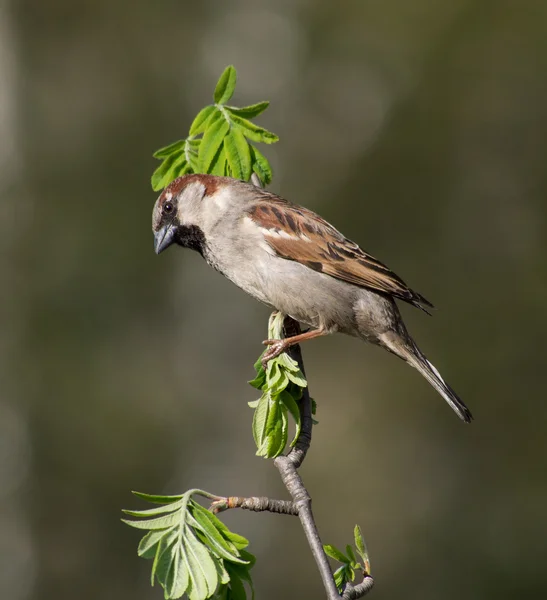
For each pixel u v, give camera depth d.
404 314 16.61
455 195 17.17
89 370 16.55
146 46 18.98
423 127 17.42
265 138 5.38
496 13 17.81
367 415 16.03
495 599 14.62
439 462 15.68
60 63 18.53
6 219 17.20
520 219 16.94
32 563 15.40
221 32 19.72
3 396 15.97
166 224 5.84
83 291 16.92
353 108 18.62
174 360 17.52
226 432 17.56
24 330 16.48
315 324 5.88
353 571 4.21
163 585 3.77
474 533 15.13
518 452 15.54
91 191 17.75
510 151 17.22
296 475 4.23
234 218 5.77
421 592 14.78
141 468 16.20
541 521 14.91
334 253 5.75
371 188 17.36
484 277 16.69
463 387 15.91
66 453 15.91
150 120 18.58
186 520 3.87
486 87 17.42
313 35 19.33
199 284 18.06
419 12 18.39
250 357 18.11
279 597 15.51
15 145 17.95
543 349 16.00
